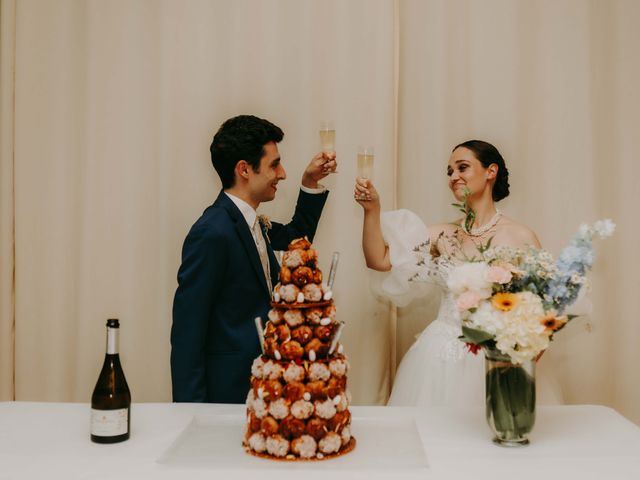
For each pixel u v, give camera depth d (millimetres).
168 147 2900
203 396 2016
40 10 2924
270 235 2619
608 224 1462
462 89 2871
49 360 2969
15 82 2939
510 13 2848
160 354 2939
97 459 1382
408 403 2473
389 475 1306
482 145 2596
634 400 2879
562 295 1471
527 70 2859
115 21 2912
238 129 2219
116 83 2912
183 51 2898
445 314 2541
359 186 2457
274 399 1403
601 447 1469
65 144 2941
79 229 2941
